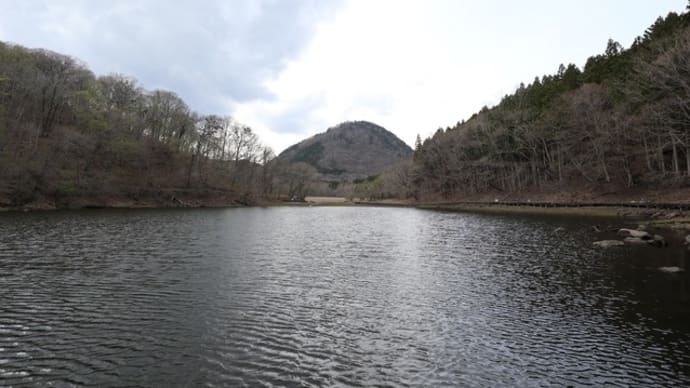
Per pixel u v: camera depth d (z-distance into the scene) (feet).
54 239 114.93
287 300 62.03
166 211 257.75
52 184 237.45
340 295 65.26
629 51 291.99
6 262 82.64
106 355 41.42
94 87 380.17
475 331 49.65
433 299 63.21
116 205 280.51
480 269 84.79
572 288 67.92
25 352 41.70
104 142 299.38
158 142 379.35
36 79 289.74
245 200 418.31
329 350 43.75
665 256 90.53
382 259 97.04
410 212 322.75
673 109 196.44
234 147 456.86
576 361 41.19
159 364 39.55
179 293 64.39
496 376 38.04
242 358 41.32
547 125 287.48
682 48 181.78
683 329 49.19
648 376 37.93
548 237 128.36
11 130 249.96
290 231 159.84
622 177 250.37
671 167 232.53
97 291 64.23
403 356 42.45
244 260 92.68
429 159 469.98
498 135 355.36
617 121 231.50
